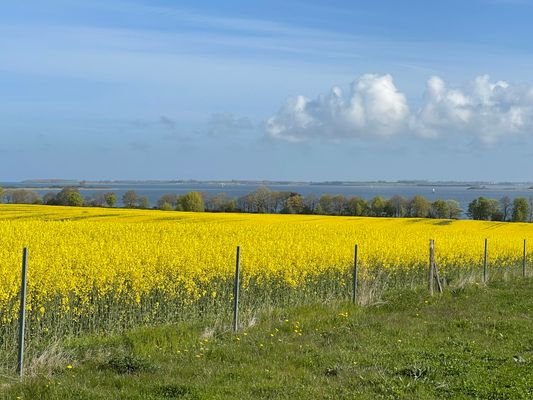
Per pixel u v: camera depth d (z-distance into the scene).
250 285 16.09
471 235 35.25
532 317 14.61
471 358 10.09
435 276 19.38
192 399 7.72
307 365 9.71
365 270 18.39
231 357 9.99
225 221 43.94
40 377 8.48
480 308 15.73
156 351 10.25
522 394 8.03
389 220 55.03
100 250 16.91
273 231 29.48
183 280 14.41
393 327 12.78
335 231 31.83
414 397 7.97
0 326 10.91
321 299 15.87
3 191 77.44
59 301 12.30
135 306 13.13
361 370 9.33
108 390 8.03
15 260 14.16
